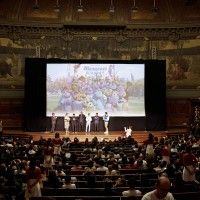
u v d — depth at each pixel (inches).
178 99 1672.0
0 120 1626.5
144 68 1605.6
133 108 1601.9
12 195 551.8
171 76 1685.5
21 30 1658.5
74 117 1566.2
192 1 1608.0
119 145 1095.6
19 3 1643.7
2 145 1018.7
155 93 1609.3
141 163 792.9
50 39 1679.4
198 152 951.0
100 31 1692.9
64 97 1578.5
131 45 1697.8
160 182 332.2
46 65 1579.7
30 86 1573.6
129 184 563.8
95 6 1691.7
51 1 1667.1
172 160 864.9
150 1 1691.7
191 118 1614.2
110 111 1592.0
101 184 631.8
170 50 1690.5
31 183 588.1
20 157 864.9
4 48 1642.5
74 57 1688.0
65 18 1676.9
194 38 1679.4
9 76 1644.9
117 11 1694.1
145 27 1684.3
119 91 1596.9
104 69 1594.5
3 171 675.4
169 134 1528.1
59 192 583.8
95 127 1568.7
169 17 1685.5
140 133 1521.9
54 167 800.3
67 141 1157.7
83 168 791.1
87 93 1585.9
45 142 1131.3
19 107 1640.0
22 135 1492.4
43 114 1574.8
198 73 1673.2
